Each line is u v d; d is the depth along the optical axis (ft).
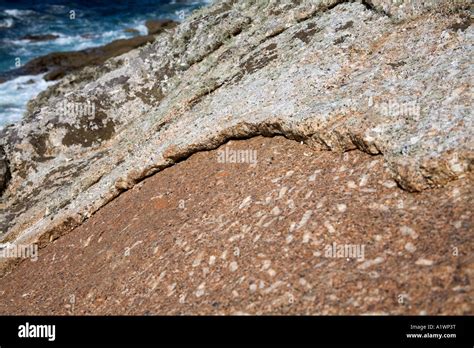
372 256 28.30
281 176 37.65
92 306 36.70
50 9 167.43
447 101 33.83
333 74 43.55
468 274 25.04
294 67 48.29
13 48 133.39
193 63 71.56
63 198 58.34
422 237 27.99
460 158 29.81
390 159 32.73
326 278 28.19
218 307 29.89
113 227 45.39
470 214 27.94
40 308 40.19
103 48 128.06
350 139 35.81
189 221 38.55
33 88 109.09
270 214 34.53
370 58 43.29
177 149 46.98
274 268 30.40
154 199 44.70
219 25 69.41
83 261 43.78
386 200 31.27
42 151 70.54
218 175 42.29
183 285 33.06
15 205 65.31
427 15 43.88
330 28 51.16
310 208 33.12
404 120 34.30
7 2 171.32
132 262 38.22
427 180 30.50
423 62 38.91
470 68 35.37
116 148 64.44
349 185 33.53
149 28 150.51
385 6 47.24
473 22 40.29
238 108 47.21
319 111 38.34
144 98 73.41
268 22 61.93
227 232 35.17
